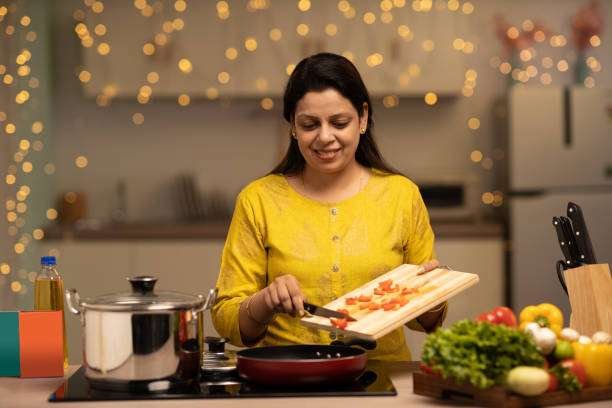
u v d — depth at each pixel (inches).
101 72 215.3
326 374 69.6
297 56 216.5
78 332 177.9
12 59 191.2
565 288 84.5
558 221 83.1
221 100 230.4
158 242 203.9
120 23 215.6
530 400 65.3
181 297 72.2
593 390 68.1
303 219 89.1
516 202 203.2
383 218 89.7
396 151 229.3
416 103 228.8
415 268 85.5
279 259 88.4
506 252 207.9
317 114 82.8
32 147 206.4
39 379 78.3
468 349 65.1
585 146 203.2
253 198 90.7
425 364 70.4
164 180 230.5
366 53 215.9
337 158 84.4
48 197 221.8
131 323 69.2
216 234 203.9
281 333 87.3
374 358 86.5
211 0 216.1
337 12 216.1
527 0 226.5
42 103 217.6
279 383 69.9
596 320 79.4
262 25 216.5
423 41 215.9
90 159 229.6
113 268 203.8
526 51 225.9
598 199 203.0
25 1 201.6
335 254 87.8
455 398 67.7
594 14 223.3
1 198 189.0
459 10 226.5
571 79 225.8
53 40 228.1
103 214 230.1
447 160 229.0
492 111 228.2
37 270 204.1
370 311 77.2
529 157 204.2
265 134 231.0
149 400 68.0
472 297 204.2
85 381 75.0
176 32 215.9
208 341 80.8
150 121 230.4
